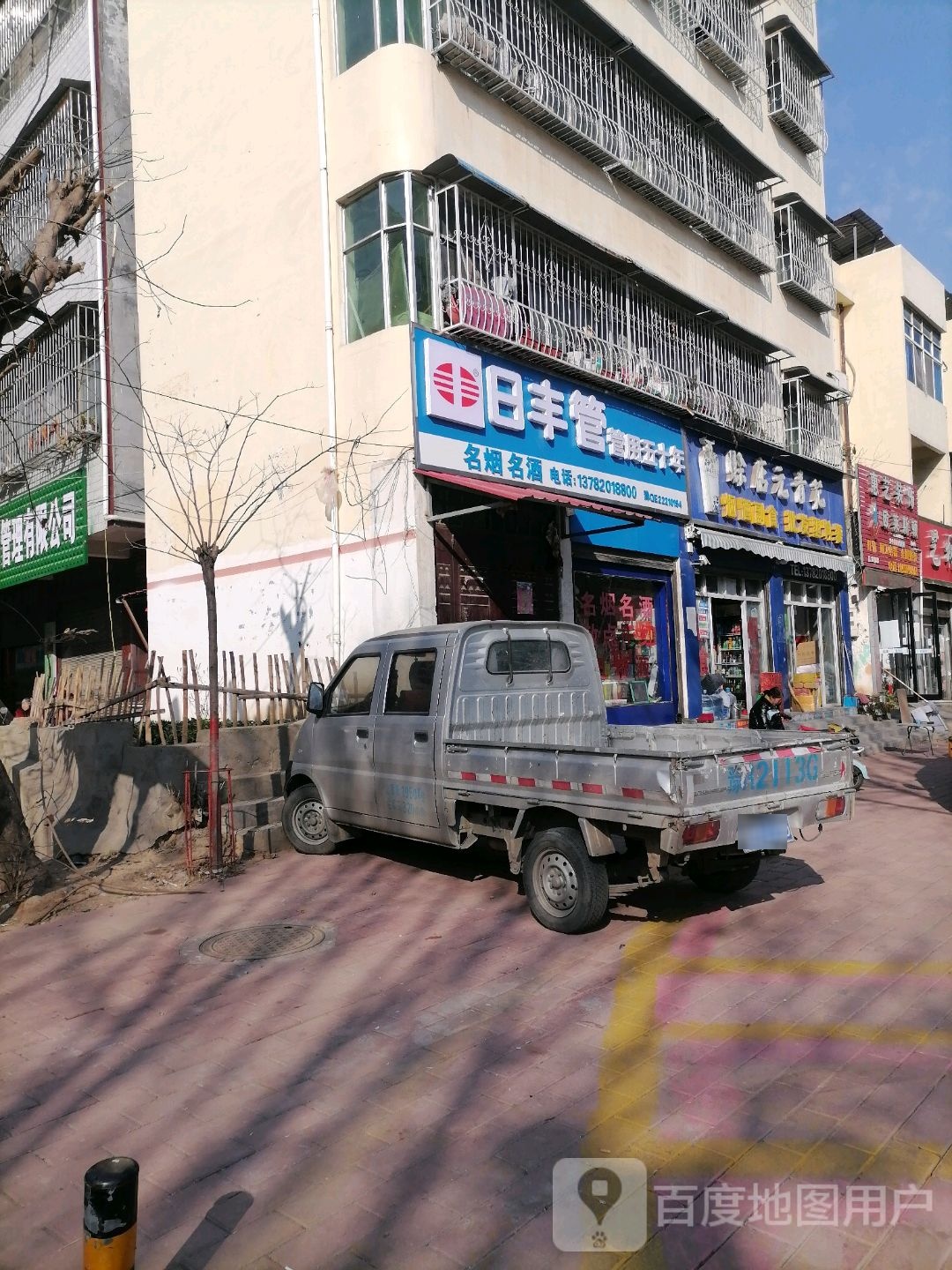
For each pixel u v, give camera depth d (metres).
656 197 13.71
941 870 7.00
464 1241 2.70
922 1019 4.18
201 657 12.24
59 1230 2.81
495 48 10.79
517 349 10.70
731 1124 3.30
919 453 24.39
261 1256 2.66
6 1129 3.43
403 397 9.75
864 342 22.27
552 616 11.56
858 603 19.66
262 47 11.48
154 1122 3.45
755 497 16.36
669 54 14.60
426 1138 3.27
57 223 7.04
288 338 11.08
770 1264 2.58
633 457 13.05
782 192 18.14
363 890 6.64
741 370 16.33
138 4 13.32
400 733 6.62
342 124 10.49
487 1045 4.02
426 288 10.13
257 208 11.54
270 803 8.35
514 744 5.67
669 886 6.60
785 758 5.39
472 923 5.77
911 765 13.46
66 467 14.18
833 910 5.95
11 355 8.09
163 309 12.95
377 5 10.24
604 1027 4.17
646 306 13.62
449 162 9.84
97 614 15.62
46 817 7.90
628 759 5.00
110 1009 4.59
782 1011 4.30
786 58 18.11
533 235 11.52
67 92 13.56
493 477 10.60
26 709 12.02
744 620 16.33
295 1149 3.22
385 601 9.88
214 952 5.40
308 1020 4.36
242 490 11.68
